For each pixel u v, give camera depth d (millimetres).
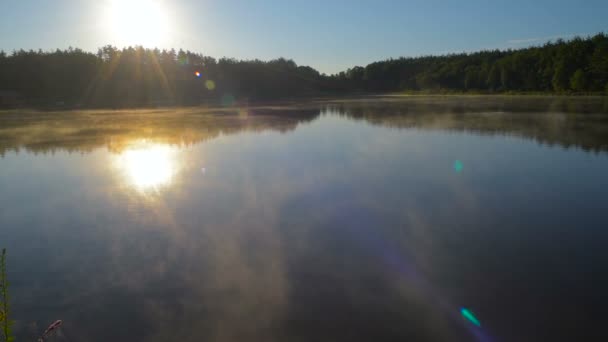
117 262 5934
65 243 6645
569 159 11984
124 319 4582
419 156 12977
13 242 6719
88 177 10914
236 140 16969
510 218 7332
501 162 11812
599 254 5832
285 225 7254
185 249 6328
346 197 8758
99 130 20875
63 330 4402
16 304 4902
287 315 4582
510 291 4945
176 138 17625
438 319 4441
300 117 28547
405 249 6184
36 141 17125
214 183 10031
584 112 26719
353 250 6184
